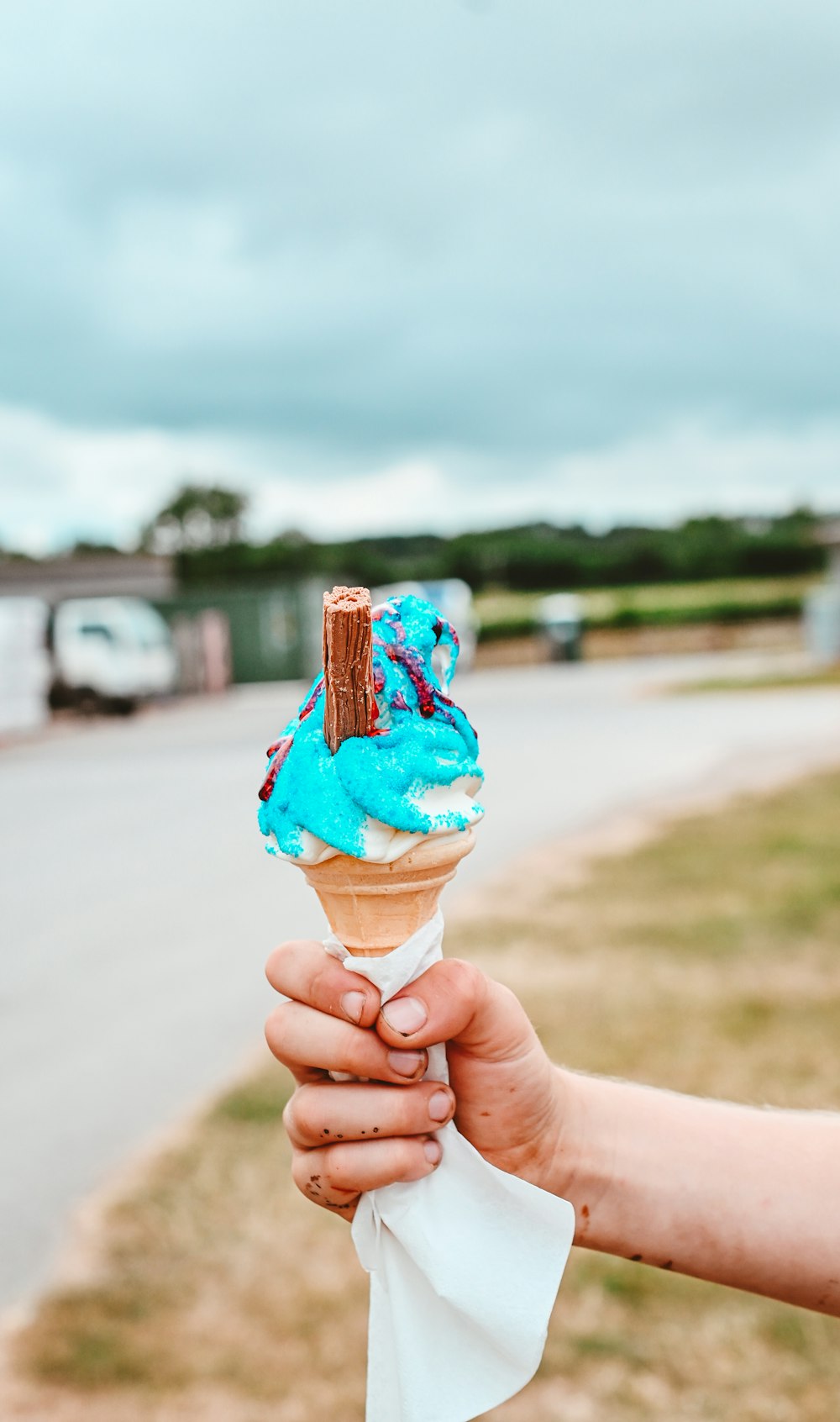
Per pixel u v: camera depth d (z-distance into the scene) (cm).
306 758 135
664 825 963
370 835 131
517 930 648
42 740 2011
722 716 1798
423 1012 132
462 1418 134
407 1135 135
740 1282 140
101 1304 322
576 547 5959
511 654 3738
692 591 4631
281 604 3131
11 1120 446
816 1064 438
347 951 141
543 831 970
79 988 616
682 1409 268
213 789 1348
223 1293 324
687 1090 418
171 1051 512
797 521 6956
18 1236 360
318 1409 276
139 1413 278
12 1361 299
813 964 562
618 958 587
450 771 136
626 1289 314
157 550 7269
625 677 2889
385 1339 142
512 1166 143
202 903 796
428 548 7300
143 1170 397
